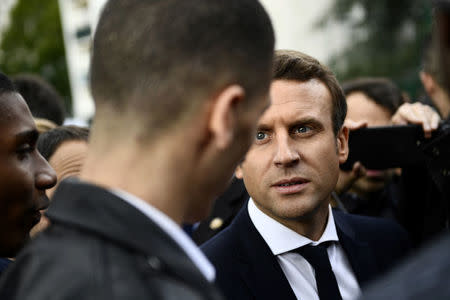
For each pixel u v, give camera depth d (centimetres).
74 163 180
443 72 78
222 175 90
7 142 123
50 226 81
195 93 83
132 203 78
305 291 146
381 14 1032
